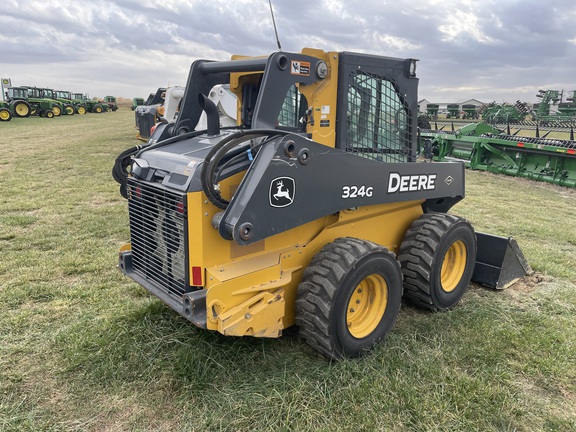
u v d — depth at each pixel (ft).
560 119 76.02
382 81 11.83
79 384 9.77
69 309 13.05
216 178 9.07
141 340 11.18
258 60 10.64
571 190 34.35
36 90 120.78
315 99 10.54
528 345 11.66
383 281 11.05
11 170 35.88
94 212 23.52
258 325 9.50
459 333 12.13
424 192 12.75
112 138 63.00
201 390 9.53
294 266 10.69
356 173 10.62
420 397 9.49
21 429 8.49
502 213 26.07
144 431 8.54
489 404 9.41
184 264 9.55
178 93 40.19
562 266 17.40
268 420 8.68
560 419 9.11
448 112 109.60
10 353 10.80
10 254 17.25
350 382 9.77
